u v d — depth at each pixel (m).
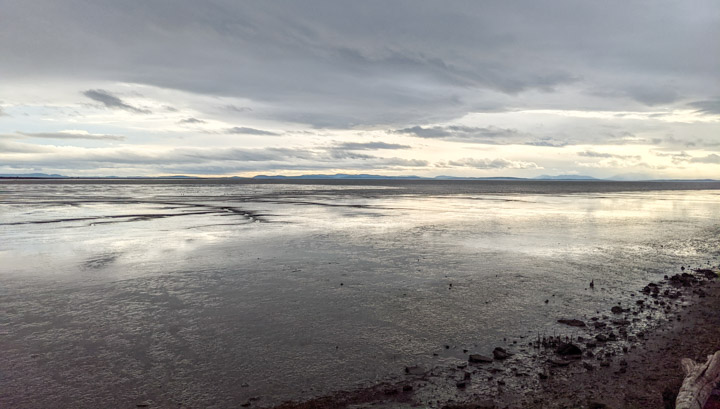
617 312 11.34
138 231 26.23
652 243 22.77
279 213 39.66
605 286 13.96
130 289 13.37
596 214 40.59
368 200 64.38
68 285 13.77
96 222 31.02
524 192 108.06
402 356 8.73
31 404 6.87
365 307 11.77
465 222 32.69
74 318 10.77
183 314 11.13
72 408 6.77
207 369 8.13
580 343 9.29
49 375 7.82
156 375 7.88
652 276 15.40
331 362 8.45
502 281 14.58
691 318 10.83
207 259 17.97
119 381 7.64
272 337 9.67
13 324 10.31
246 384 7.58
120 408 6.80
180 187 134.25
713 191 123.44
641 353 8.76
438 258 18.42
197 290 13.33
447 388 7.46
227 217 35.31
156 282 14.23
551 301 12.34
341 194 87.12
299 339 9.56
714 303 12.04
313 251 19.88
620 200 68.69
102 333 9.82
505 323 10.57
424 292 13.23
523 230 27.86
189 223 30.73
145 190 103.94
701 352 8.70
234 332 9.95
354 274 15.51
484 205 53.94
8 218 33.59
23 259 17.72
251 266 16.70
